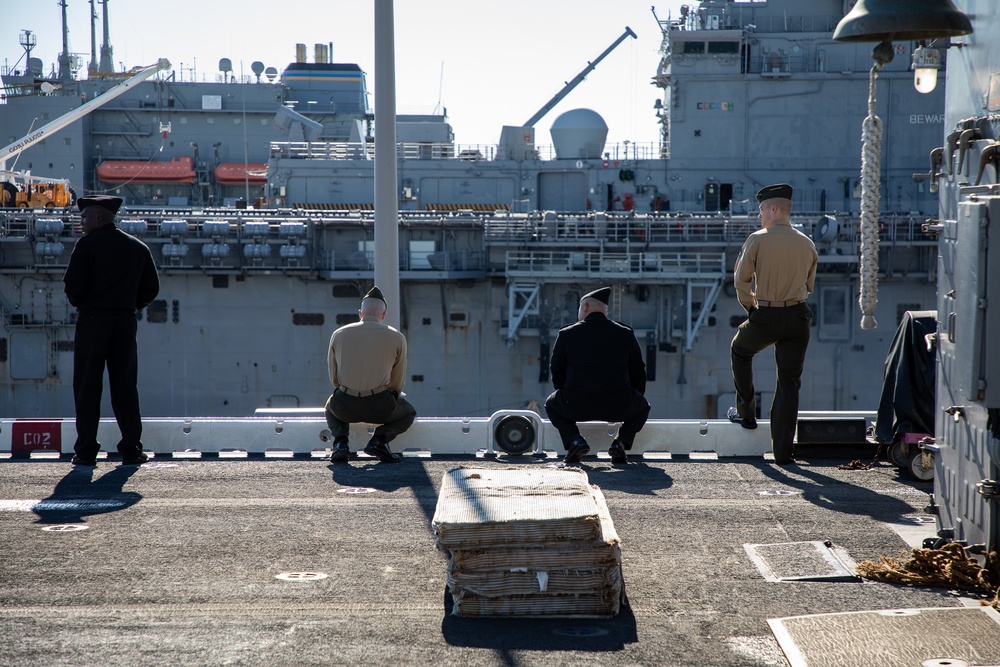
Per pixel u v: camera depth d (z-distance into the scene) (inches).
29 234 1385.3
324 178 1700.3
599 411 345.7
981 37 191.5
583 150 1726.1
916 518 263.4
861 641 165.8
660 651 166.2
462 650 166.6
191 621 181.0
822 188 1630.2
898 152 1610.5
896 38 216.8
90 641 169.9
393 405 350.9
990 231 176.1
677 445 375.6
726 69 1628.9
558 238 1400.1
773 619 180.1
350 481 315.3
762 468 343.6
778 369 348.5
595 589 181.6
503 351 1439.5
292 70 2701.8
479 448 375.2
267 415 404.5
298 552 229.6
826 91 1619.1
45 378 1433.3
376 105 411.5
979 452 193.2
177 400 1438.2
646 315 1417.3
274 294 1432.1
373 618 183.2
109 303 341.7
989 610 181.2
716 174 1648.6
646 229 1398.9
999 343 178.1
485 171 1684.3
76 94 2383.1
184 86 2449.6
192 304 1433.3
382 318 360.8
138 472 330.6
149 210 1514.5
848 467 343.3
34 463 349.1
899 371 321.4
